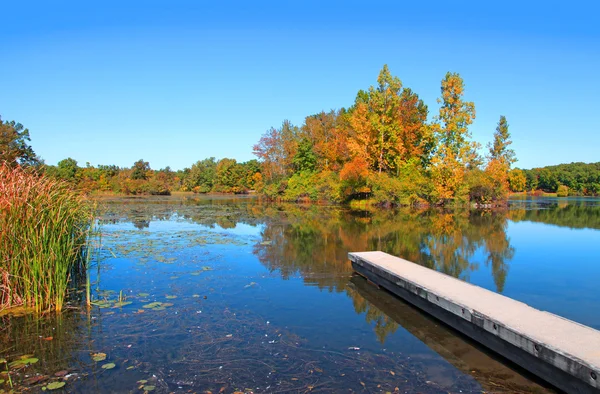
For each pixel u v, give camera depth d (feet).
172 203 138.10
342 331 21.42
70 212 27.48
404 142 136.15
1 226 23.24
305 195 152.05
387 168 134.10
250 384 15.64
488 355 18.58
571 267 37.45
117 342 19.47
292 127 189.78
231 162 260.01
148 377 16.05
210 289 29.09
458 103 118.42
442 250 46.39
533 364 16.05
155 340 19.76
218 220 78.43
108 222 72.33
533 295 28.45
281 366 17.21
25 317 22.66
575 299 27.48
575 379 14.08
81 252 32.01
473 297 21.95
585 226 71.31
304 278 32.65
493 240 54.19
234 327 21.67
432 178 122.72
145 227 65.10
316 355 18.39
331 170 153.69
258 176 238.89
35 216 23.90
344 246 48.60
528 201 172.86
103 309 24.30
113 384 15.48
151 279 31.71
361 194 130.52
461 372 16.90
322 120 179.32
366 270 31.83
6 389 15.05
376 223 75.15
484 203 126.82
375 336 20.77
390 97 124.47
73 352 18.30
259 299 26.86
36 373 16.33
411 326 22.26
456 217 88.74
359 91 175.52
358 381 16.03
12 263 23.45
